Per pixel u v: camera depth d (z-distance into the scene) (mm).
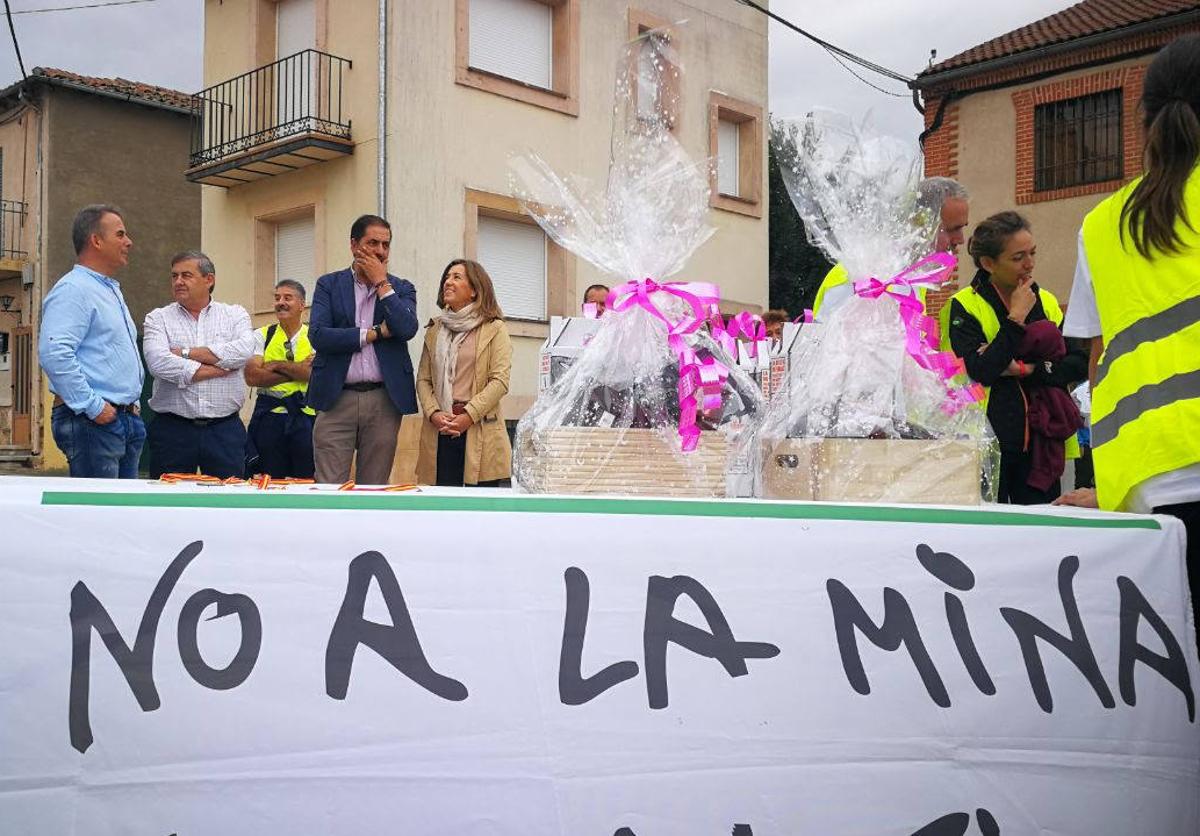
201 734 1494
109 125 19906
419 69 12531
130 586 1521
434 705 1562
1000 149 17484
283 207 13875
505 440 5273
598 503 1705
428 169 12617
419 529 1622
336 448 4883
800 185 2623
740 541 1745
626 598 1668
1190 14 15375
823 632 1744
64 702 1470
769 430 2488
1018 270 3445
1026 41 17375
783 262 23094
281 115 13953
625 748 1610
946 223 3555
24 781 1443
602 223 2395
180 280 5277
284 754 1509
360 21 12648
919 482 2305
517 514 1663
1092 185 16562
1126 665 1936
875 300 2521
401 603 1589
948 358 2570
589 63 14148
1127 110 16250
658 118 2516
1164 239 2150
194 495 1572
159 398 5227
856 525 1823
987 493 2529
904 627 1796
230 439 5320
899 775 1727
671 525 1720
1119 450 2207
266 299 14438
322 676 1542
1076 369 3596
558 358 2637
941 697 1781
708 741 1645
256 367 6613
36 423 19516
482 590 1619
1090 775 1858
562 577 1652
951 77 17672
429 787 1536
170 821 1467
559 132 13867
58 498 1535
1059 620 1904
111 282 4656
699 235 2428
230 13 14391
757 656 1700
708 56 14820
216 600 1541
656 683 1645
